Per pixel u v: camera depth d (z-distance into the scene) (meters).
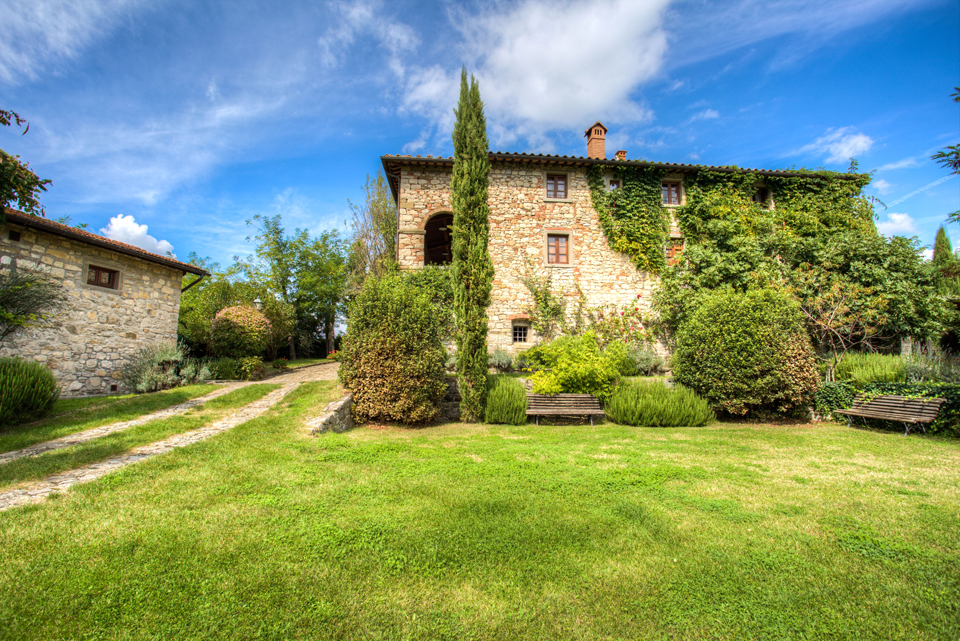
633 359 13.07
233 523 3.52
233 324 14.01
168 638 2.29
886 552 3.22
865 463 5.80
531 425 8.86
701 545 3.35
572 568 3.03
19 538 3.15
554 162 14.74
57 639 2.24
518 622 2.49
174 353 11.71
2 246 8.72
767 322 9.18
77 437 6.21
